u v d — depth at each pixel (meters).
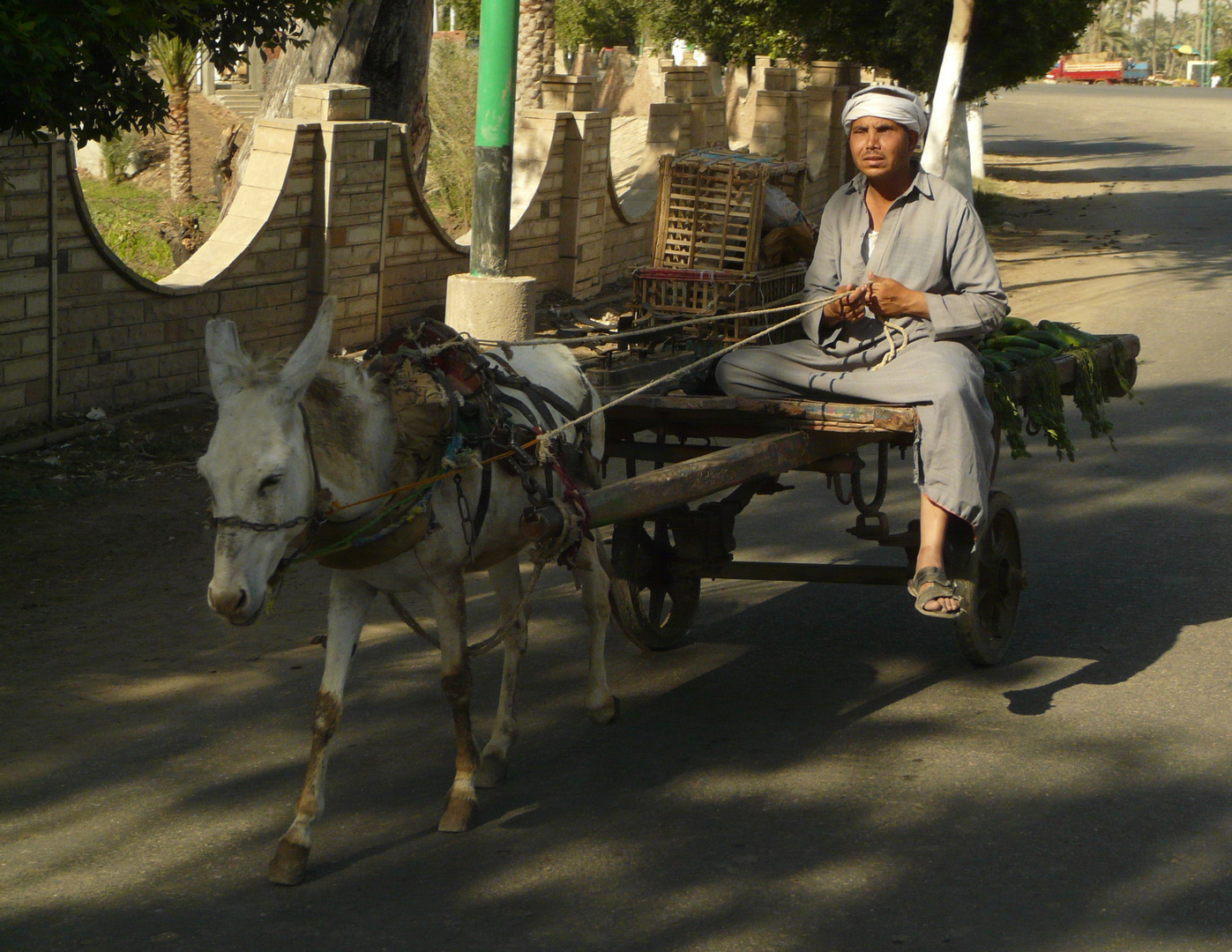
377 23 14.63
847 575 5.85
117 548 7.72
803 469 5.64
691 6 25.67
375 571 4.37
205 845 4.48
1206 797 4.62
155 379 10.95
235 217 11.73
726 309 7.90
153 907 4.07
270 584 3.98
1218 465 9.09
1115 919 3.87
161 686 5.88
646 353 8.57
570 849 4.38
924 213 5.41
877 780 4.82
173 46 21.62
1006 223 22.83
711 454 5.07
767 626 6.59
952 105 18.06
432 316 4.71
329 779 4.97
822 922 3.89
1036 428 6.16
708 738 5.26
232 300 11.45
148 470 9.24
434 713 5.60
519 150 14.84
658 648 6.15
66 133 8.29
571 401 5.39
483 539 4.70
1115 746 5.06
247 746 5.28
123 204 21.86
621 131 30.83
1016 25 21.20
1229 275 17.03
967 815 4.53
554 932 3.88
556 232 15.15
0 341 9.55
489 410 4.52
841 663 6.06
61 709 5.62
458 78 20.77
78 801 4.81
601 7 41.03
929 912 3.93
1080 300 15.73
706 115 18.64
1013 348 6.35
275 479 3.70
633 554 5.84
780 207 8.49
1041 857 4.24
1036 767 4.89
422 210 13.26
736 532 8.05
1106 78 91.88
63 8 6.83
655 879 4.17
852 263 5.57
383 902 4.08
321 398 4.04
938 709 5.47
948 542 5.48
